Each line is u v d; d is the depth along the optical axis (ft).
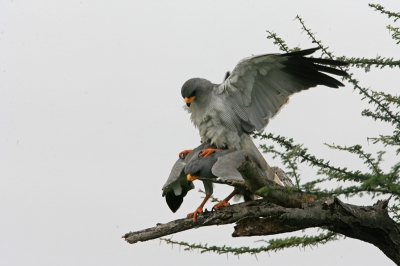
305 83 41.60
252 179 30.22
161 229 35.12
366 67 34.12
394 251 34.27
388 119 32.83
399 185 25.90
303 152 30.35
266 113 43.09
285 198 31.91
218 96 43.39
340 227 33.71
